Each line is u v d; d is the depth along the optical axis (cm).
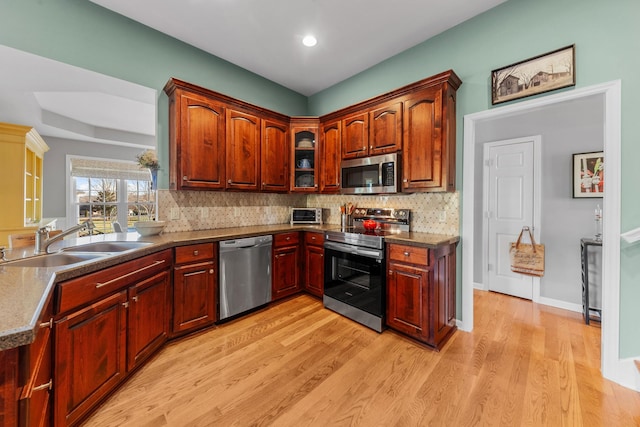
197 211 287
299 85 364
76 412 130
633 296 165
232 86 307
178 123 240
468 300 237
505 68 211
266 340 221
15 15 186
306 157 348
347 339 223
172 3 214
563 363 189
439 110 225
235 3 213
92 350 139
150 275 189
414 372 179
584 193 280
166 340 211
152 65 246
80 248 193
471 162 233
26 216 421
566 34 185
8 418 73
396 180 251
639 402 151
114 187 554
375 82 309
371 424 137
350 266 263
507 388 163
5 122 362
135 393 158
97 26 217
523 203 320
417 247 214
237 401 153
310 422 139
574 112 286
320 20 234
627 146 164
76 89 251
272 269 289
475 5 216
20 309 79
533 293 312
